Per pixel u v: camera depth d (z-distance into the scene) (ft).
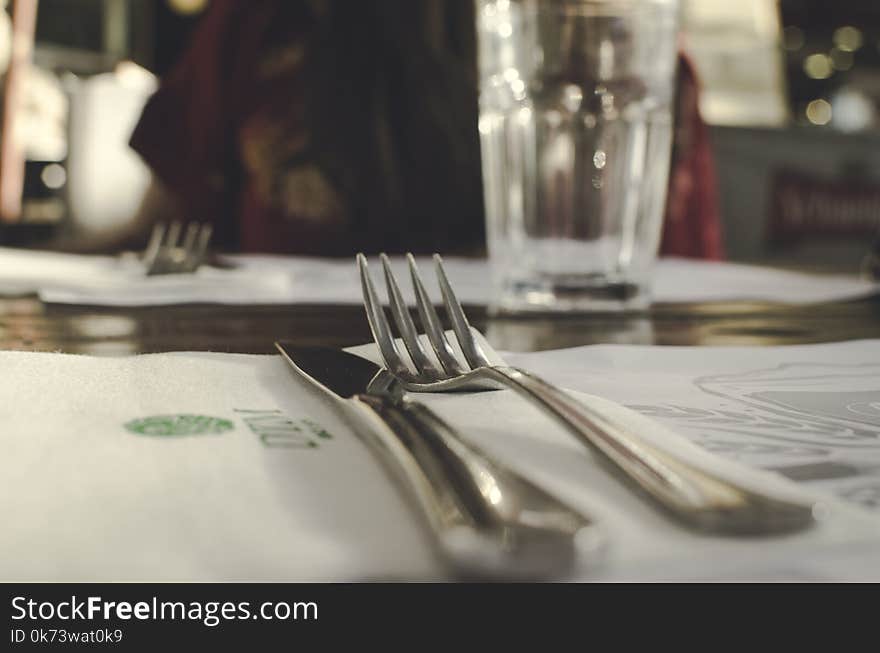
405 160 5.72
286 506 0.66
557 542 0.49
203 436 0.87
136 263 2.89
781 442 0.94
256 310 2.12
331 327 1.85
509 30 2.21
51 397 1.03
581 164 2.20
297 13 5.55
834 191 10.53
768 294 2.65
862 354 1.58
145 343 1.54
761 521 0.58
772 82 12.91
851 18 16.02
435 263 1.40
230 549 0.57
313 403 1.04
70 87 7.50
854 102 15.97
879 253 3.04
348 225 5.62
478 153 5.84
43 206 10.60
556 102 2.19
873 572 0.60
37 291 2.35
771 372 1.39
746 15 12.65
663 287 2.80
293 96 5.48
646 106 2.24
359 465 0.77
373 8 5.68
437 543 0.55
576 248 2.21
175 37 14.05
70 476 0.72
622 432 0.78
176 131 5.44
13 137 9.89
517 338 1.75
